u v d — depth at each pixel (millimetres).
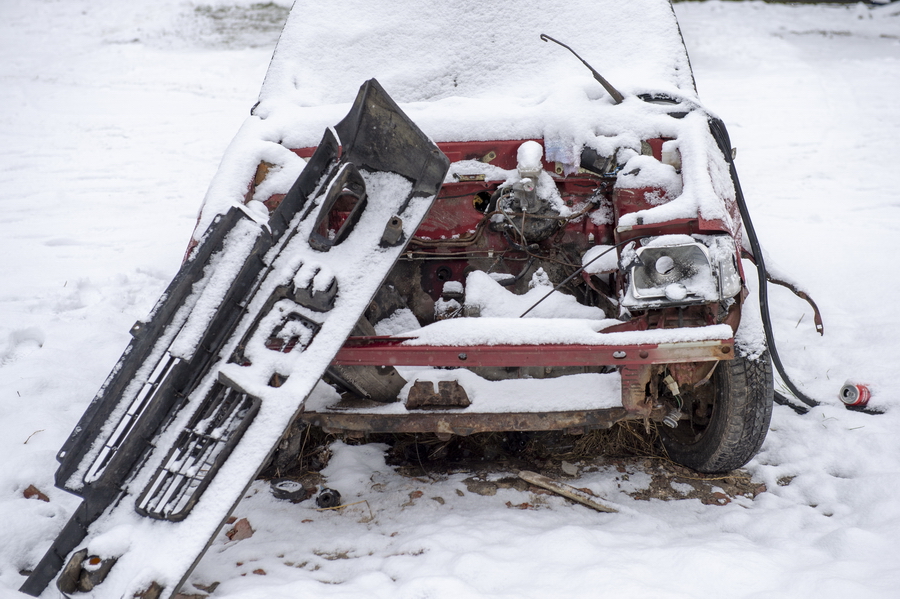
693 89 3492
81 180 7145
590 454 3375
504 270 3361
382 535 2725
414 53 3836
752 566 2348
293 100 3613
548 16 3818
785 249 5602
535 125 3133
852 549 2469
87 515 2371
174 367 2424
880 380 3857
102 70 10859
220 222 2457
